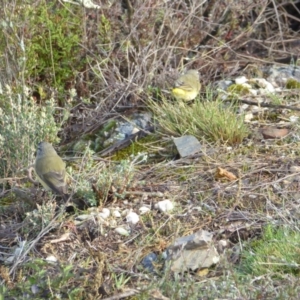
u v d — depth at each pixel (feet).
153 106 42.98
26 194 35.04
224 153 38.19
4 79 41.88
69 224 32.81
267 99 43.98
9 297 28.71
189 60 49.08
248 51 54.65
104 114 44.37
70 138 44.01
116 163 38.99
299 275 27.86
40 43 46.34
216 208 33.42
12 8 42.50
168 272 27.86
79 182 34.47
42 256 31.30
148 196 34.94
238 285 26.91
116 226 32.89
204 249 29.63
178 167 37.29
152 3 48.16
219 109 41.39
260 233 31.53
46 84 46.47
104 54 46.83
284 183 34.71
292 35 57.36
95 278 28.25
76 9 47.91
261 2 54.08
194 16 49.62
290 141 38.81
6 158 37.32
